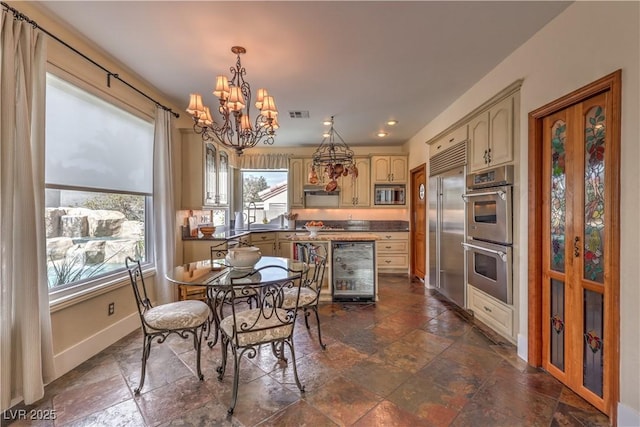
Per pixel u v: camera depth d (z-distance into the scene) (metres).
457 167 3.42
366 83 3.06
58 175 2.19
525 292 2.34
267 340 1.92
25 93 1.80
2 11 1.69
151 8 1.90
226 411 1.76
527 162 2.30
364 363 2.30
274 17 1.99
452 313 3.38
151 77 2.91
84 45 2.32
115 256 2.80
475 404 1.82
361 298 3.83
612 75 1.60
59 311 2.14
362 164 5.90
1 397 1.70
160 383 2.04
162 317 2.06
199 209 3.96
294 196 5.95
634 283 1.52
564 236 2.01
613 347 1.62
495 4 1.87
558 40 1.98
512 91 2.43
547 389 1.97
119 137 2.82
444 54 2.49
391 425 1.65
